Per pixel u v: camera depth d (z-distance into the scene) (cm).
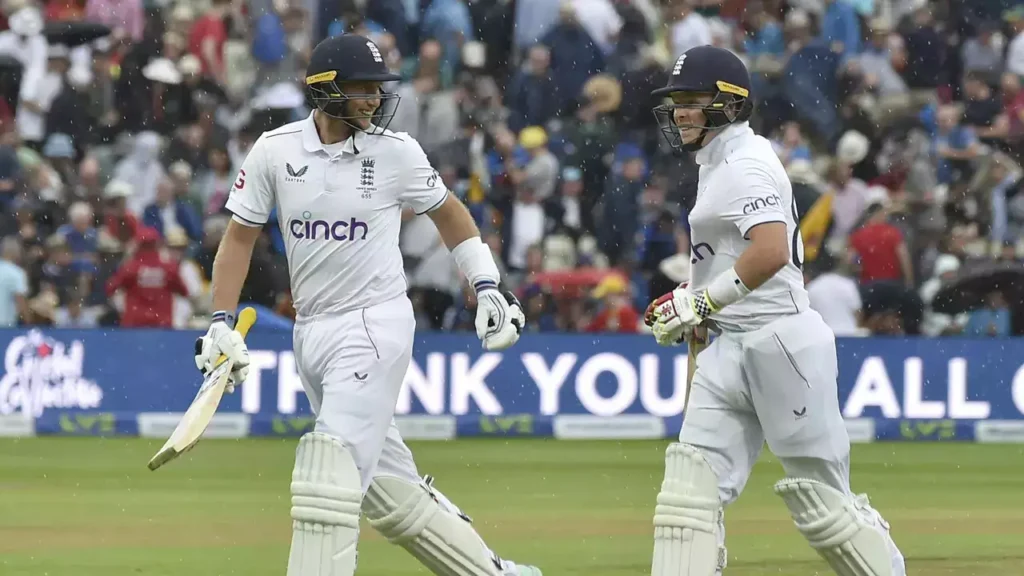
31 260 3750
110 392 3503
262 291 3603
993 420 3650
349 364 1402
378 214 1423
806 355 1404
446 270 3712
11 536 2231
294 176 1417
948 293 3841
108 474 2908
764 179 1370
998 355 3650
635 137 4025
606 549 2161
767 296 1406
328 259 1417
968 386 3647
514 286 3862
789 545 2184
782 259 1344
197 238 3928
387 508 1480
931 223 3981
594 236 3903
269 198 1445
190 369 3522
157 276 3641
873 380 3619
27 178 3909
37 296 3725
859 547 1435
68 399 3491
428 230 3688
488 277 1487
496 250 3850
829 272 3809
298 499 1377
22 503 2556
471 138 3950
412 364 3528
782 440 1418
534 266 3775
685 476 1403
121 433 3494
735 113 1405
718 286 1362
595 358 3597
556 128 4000
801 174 3869
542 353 3584
